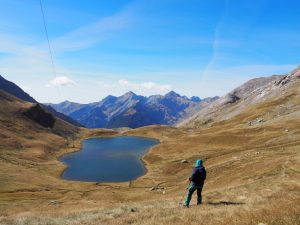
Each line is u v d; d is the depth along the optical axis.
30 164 138.00
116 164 140.75
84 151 183.75
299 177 40.16
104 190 91.75
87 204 63.19
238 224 13.80
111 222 21.56
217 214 18.16
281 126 132.75
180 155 133.88
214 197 33.34
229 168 65.94
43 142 192.25
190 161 113.69
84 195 84.44
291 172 43.72
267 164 53.91
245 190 35.88
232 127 182.62
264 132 131.25
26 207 64.31
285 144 89.38
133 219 21.61
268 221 12.91
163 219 19.17
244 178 50.28
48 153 171.25
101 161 150.00
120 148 191.62
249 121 183.00
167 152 146.75
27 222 27.78
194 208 23.23
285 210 13.88
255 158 67.88
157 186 91.19
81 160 154.88
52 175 121.81
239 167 62.19
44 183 101.81
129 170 127.88
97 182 109.25
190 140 155.88
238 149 110.19
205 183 60.81
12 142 172.25
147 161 141.25
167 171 111.62
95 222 22.53
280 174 43.81
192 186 24.77
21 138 187.50
